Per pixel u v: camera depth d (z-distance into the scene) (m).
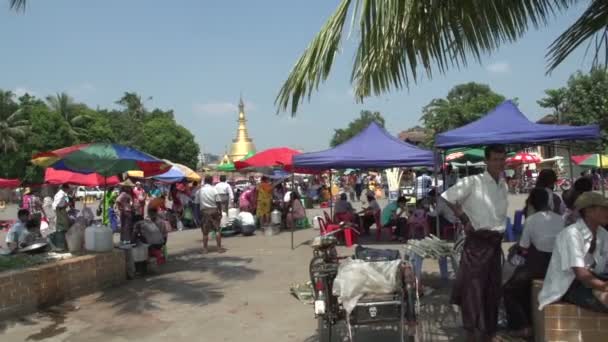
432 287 7.78
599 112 27.64
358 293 4.81
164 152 68.31
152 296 8.10
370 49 4.00
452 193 4.92
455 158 18.62
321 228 13.32
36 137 53.53
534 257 5.27
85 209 14.94
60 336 6.19
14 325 6.61
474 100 47.50
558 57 5.74
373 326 6.04
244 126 90.94
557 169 33.81
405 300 4.95
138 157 9.74
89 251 9.03
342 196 13.70
